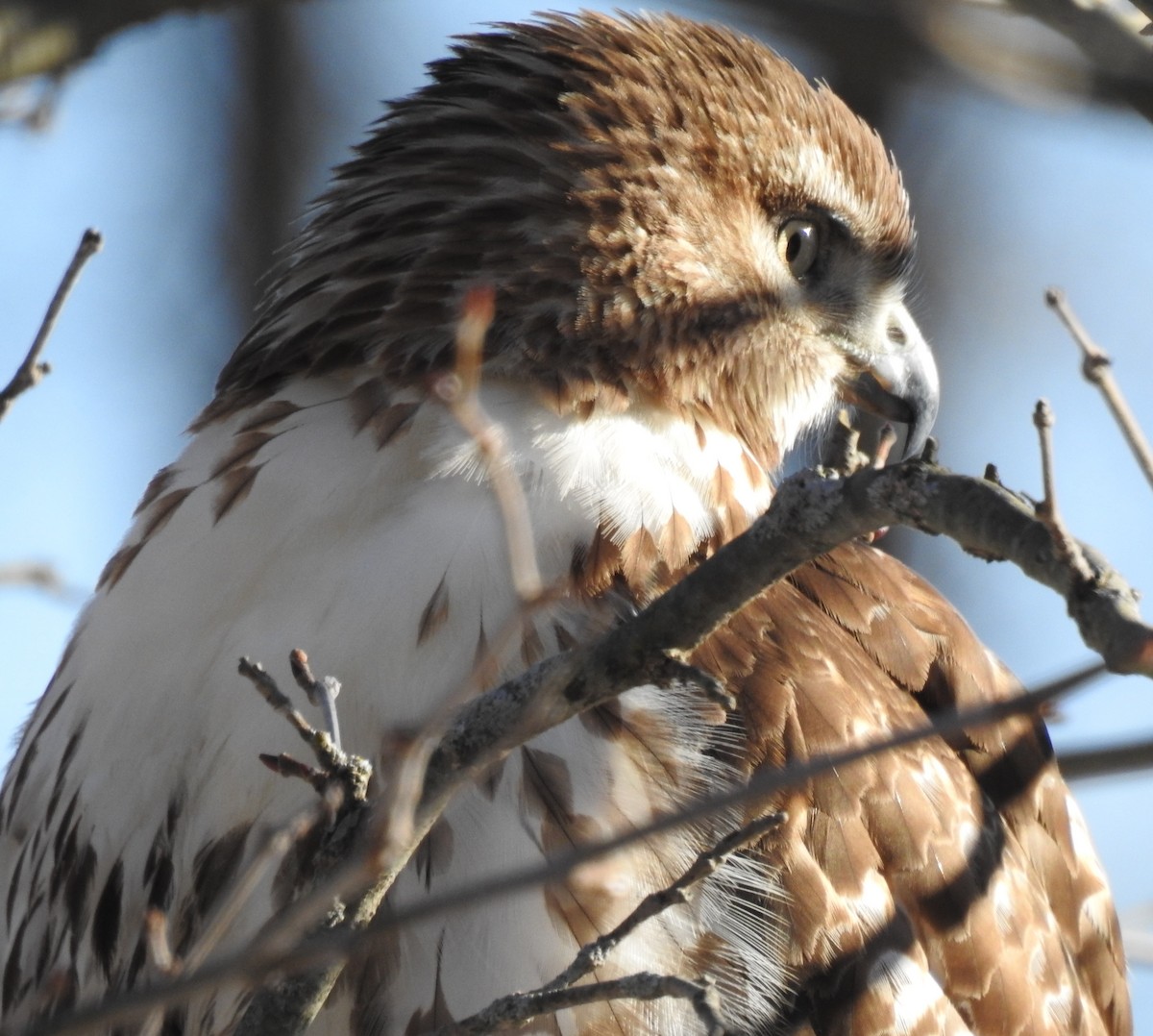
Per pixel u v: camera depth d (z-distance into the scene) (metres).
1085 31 9.39
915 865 8.20
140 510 8.77
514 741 6.18
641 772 7.74
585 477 8.42
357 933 5.66
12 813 8.89
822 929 7.88
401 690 7.80
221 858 7.82
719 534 8.72
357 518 8.17
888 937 8.02
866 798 8.11
